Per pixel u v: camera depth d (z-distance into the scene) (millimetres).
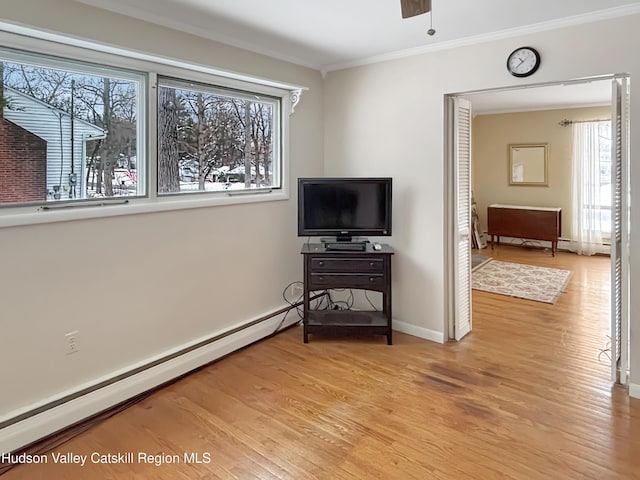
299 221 3689
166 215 2914
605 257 6922
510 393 2770
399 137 3709
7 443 2180
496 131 7984
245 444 2264
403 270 3807
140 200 2779
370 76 3830
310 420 2482
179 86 2988
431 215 3592
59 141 2406
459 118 3561
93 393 2541
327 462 2119
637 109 2617
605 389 2807
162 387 2885
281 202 3828
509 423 2434
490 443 2258
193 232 3104
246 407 2627
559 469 2049
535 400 2680
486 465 2086
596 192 7016
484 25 2945
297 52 3580
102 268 2578
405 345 3566
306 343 3613
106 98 2600
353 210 3699
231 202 3352
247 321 3570
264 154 3709
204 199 3170
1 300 2166
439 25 2936
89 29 2393
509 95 6055
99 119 2574
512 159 7855
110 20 2488
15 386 2234
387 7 2615
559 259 6816
